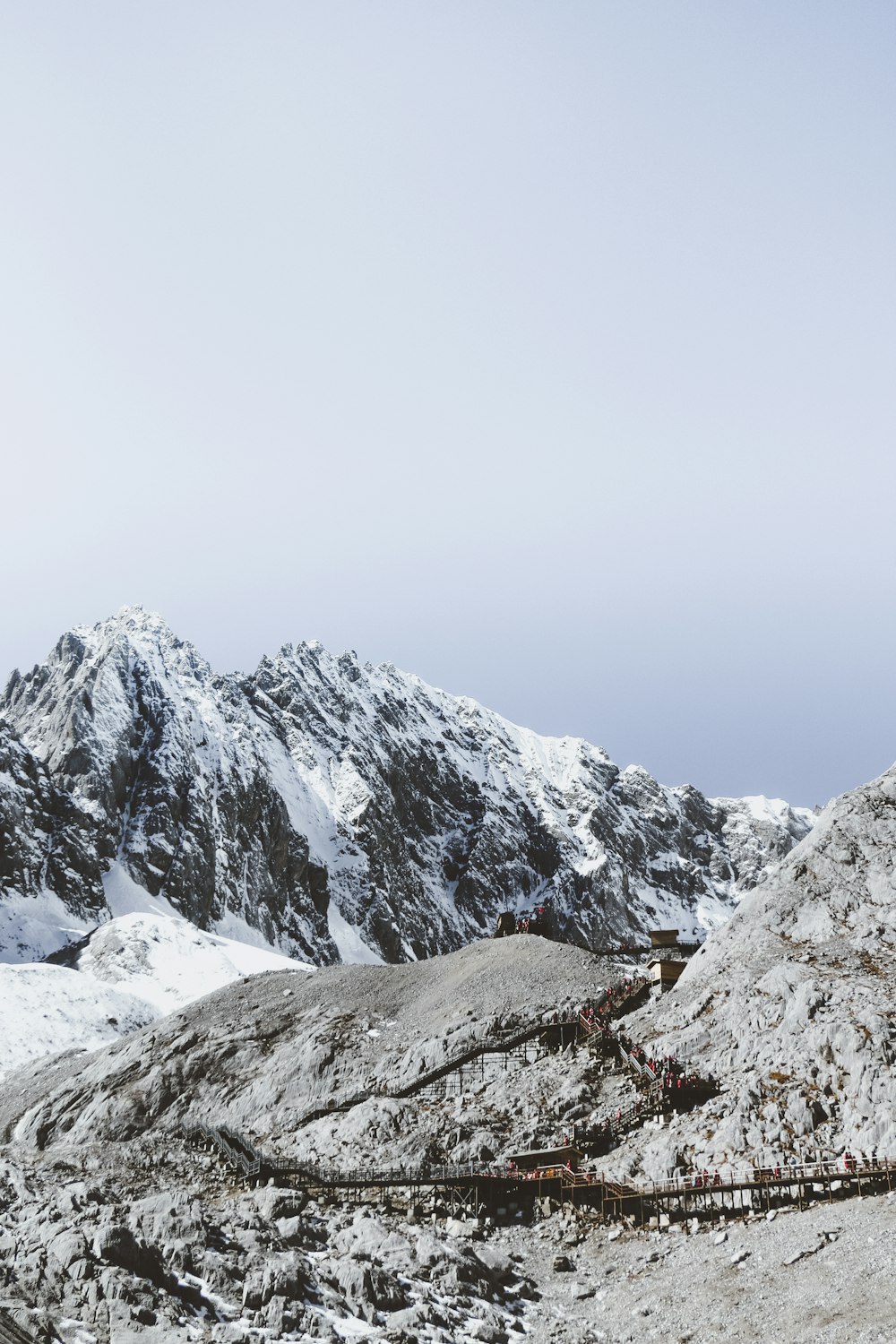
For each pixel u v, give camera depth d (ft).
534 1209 214.69
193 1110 308.19
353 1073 299.79
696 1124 219.41
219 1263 158.30
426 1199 220.84
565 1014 292.61
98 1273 144.97
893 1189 185.37
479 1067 276.82
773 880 312.29
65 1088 345.72
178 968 618.85
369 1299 158.81
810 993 241.35
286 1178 232.73
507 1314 168.66
